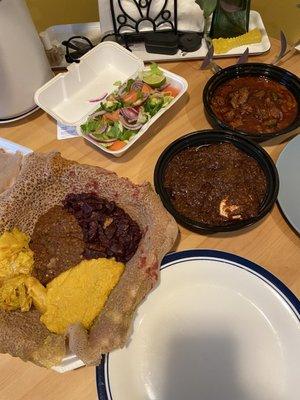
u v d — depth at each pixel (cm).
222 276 41
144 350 38
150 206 40
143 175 51
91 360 33
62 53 61
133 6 58
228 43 61
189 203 45
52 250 42
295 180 48
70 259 42
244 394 36
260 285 40
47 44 59
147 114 52
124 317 36
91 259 41
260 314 39
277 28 80
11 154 48
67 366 36
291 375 37
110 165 52
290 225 46
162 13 59
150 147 53
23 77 51
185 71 60
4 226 42
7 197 42
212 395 36
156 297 41
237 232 46
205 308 40
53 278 41
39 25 78
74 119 56
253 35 62
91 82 59
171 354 38
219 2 58
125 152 52
